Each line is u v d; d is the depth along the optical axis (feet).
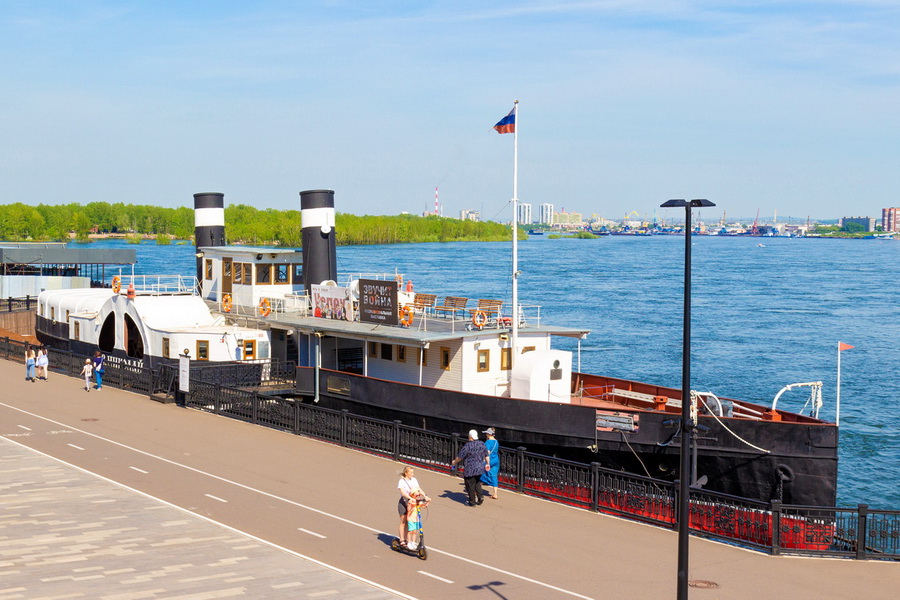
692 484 104.63
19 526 82.74
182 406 146.82
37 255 290.76
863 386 250.98
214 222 193.26
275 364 151.84
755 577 73.61
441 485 101.40
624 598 68.39
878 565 77.30
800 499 103.40
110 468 105.40
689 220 62.85
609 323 382.83
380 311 140.97
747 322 391.45
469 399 122.42
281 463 109.81
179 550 77.10
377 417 133.69
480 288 482.69
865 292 534.78
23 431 124.77
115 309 172.45
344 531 83.82
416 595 68.08
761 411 120.06
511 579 72.13
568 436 114.93
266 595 67.05
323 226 167.22
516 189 129.08
